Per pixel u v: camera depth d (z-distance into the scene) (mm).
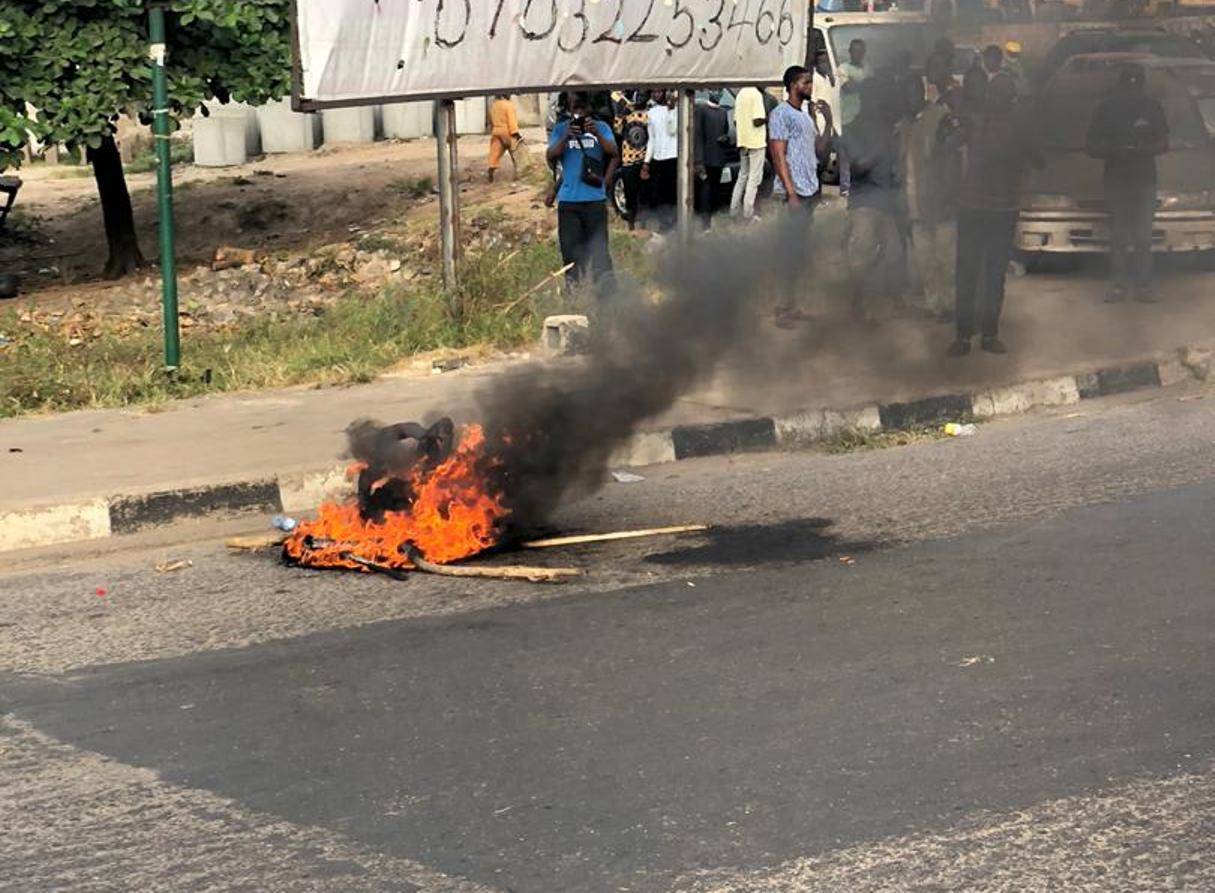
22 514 8008
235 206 21562
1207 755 5094
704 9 13617
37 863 4543
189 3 16750
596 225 12805
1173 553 7297
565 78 12789
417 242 17188
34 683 6020
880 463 9344
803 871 4375
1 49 16375
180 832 4719
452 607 6777
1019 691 5648
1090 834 4574
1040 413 10727
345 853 4551
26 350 12438
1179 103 14953
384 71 11828
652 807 4793
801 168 12664
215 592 7113
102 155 18609
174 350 11078
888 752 5148
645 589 6953
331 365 11508
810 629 6363
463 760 5176
